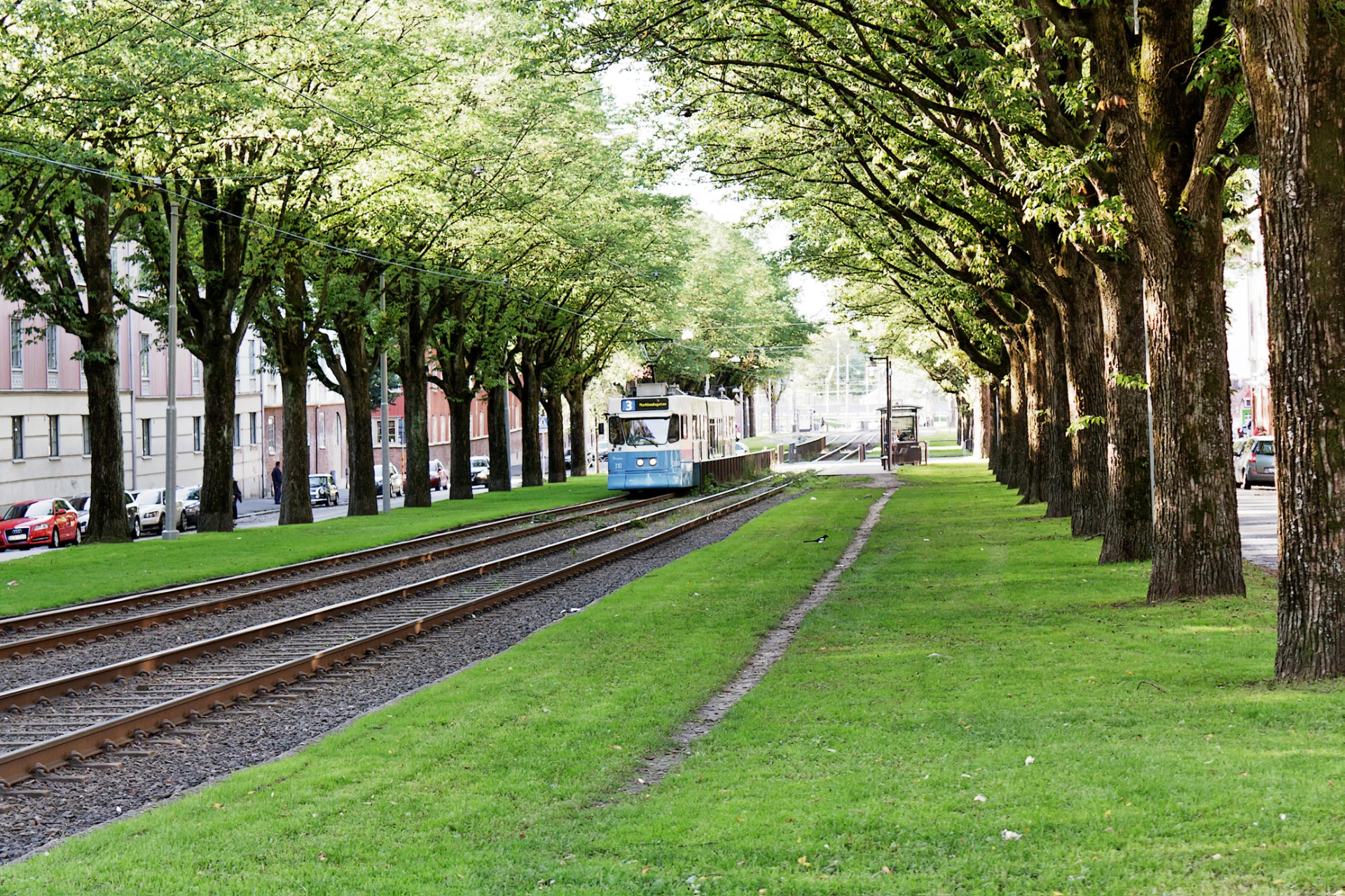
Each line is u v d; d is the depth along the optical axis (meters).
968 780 7.69
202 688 13.39
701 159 23.95
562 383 61.88
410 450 46.62
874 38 18.66
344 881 6.49
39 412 48.75
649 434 49.84
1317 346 9.57
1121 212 14.39
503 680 12.35
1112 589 16.73
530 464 60.91
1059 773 7.70
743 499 47.31
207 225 34.56
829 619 15.82
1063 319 24.31
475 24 34.41
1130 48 15.68
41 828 8.37
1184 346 15.05
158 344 37.72
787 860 6.53
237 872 6.72
